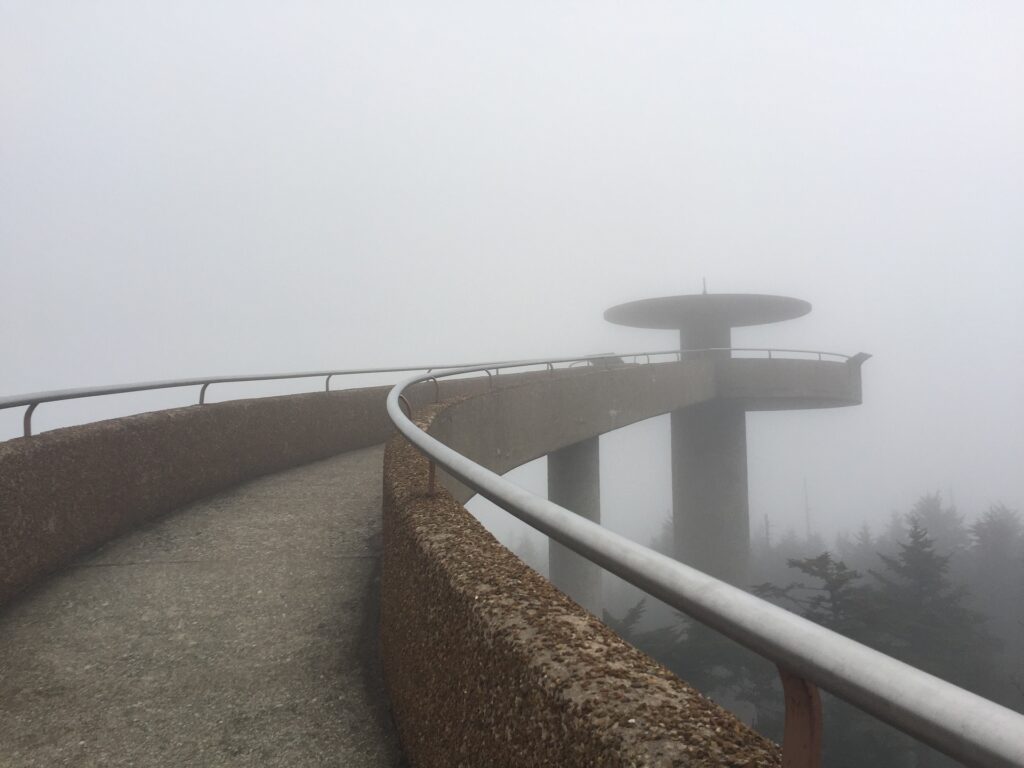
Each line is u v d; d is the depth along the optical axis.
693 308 27.72
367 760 2.07
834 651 0.63
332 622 3.10
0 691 2.49
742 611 0.77
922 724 0.51
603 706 0.97
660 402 16.91
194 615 3.17
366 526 4.61
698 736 0.88
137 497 4.61
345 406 8.46
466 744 1.41
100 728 2.25
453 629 1.55
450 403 6.73
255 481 6.21
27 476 3.49
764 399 25.36
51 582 3.56
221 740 2.18
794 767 0.73
